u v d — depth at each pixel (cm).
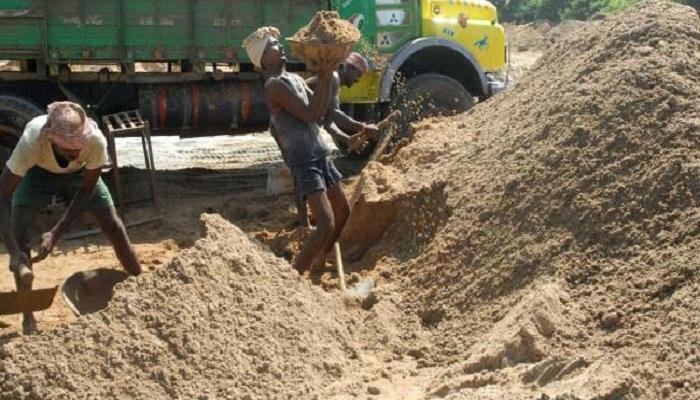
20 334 698
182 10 1066
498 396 508
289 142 705
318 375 588
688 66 735
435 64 1240
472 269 695
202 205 1057
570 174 694
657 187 649
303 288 652
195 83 1106
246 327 595
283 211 1022
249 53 711
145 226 993
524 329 573
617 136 695
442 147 870
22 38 1034
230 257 630
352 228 825
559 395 488
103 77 1073
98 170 641
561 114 746
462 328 652
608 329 579
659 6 810
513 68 2170
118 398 541
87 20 1044
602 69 764
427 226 780
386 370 601
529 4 4031
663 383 509
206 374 561
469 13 1237
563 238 659
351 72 873
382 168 883
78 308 671
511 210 709
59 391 538
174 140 1580
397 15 1181
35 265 876
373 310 674
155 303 586
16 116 1039
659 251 616
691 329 543
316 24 675
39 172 659
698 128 671
